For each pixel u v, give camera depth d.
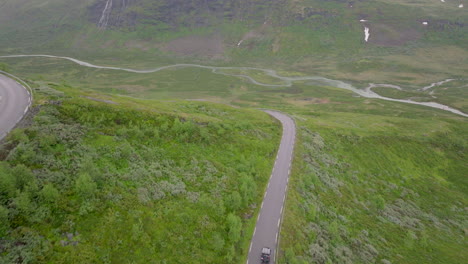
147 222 39.81
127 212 39.66
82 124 55.28
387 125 128.62
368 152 98.25
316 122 115.19
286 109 171.38
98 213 37.62
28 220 33.06
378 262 50.12
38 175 38.59
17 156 40.56
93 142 51.50
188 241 39.97
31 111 54.22
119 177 45.47
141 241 36.94
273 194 58.22
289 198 57.00
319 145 90.81
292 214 52.53
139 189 44.41
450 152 112.56
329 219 56.91
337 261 45.78
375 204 70.25
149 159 53.66
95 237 34.88
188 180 52.34
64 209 36.00
